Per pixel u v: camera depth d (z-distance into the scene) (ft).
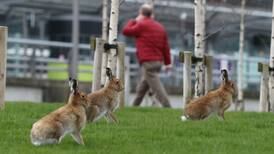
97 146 34.14
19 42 90.38
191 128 40.27
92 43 53.31
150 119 45.24
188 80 53.11
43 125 32.73
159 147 34.47
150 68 64.54
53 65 95.71
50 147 32.81
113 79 41.96
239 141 36.58
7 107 49.39
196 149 34.17
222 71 44.78
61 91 83.76
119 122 42.52
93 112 40.40
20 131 37.88
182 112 50.90
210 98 43.93
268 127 43.04
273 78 57.31
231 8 95.50
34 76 91.30
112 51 53.67
